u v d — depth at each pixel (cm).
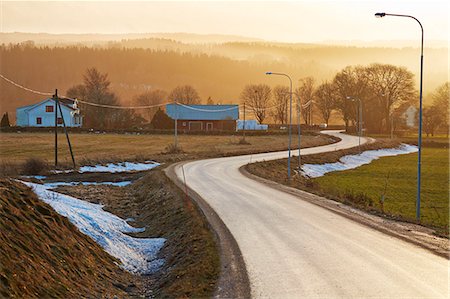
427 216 2809
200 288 1142
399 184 4522
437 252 1445
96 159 5031
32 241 1273
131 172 4547
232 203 2461
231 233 1739
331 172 5672
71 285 1166
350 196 2794
